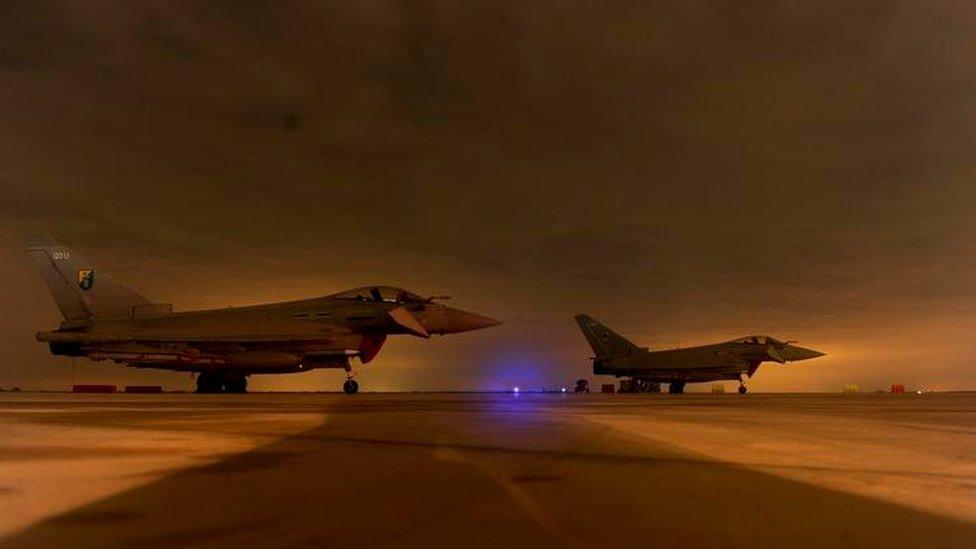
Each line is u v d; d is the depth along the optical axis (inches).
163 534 184.9
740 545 177.9
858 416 605.0
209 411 606.5
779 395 1425.9
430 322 1275.8
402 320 1230.3
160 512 208.8
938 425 510.3
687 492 242.8
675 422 515.2
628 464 303.6
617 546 176.1
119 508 213.8
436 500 227.3
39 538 180.7
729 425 494.6
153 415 550.3
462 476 271.0
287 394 1258.6
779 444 380.8
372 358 1267.2
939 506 223.8
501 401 901.2
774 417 579.8
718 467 297.3
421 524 196.7
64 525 193.8
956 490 250.4
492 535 185.6
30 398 895.1
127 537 182.1
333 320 1223.5
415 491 241.6
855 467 301.1
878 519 205.6
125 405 703.1
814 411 678.5
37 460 303.1
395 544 176.6
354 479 263.4
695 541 181.0
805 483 261.7
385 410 636.1
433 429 444.8
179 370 1214.3
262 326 1211.2
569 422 503.5
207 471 279.1
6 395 1038.4
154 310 1280.8
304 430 432.5
